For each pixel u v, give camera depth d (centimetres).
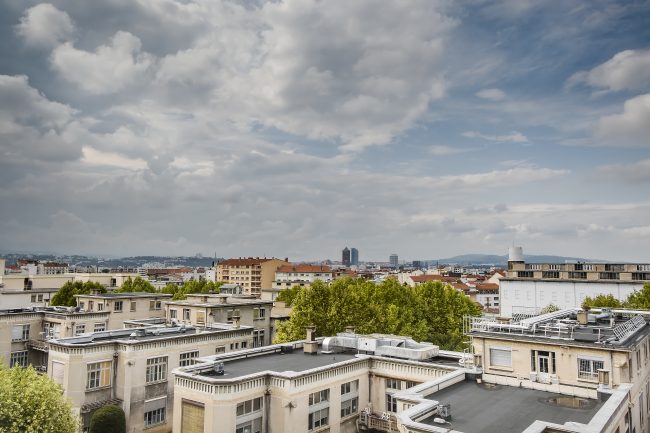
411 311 8912
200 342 5775
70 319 7400
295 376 3703
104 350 5116
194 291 13450
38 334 7544
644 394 3888
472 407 3075
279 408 3725
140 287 13125
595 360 3450
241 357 4509
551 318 4759
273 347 4831
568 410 3006
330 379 4044
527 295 12388
